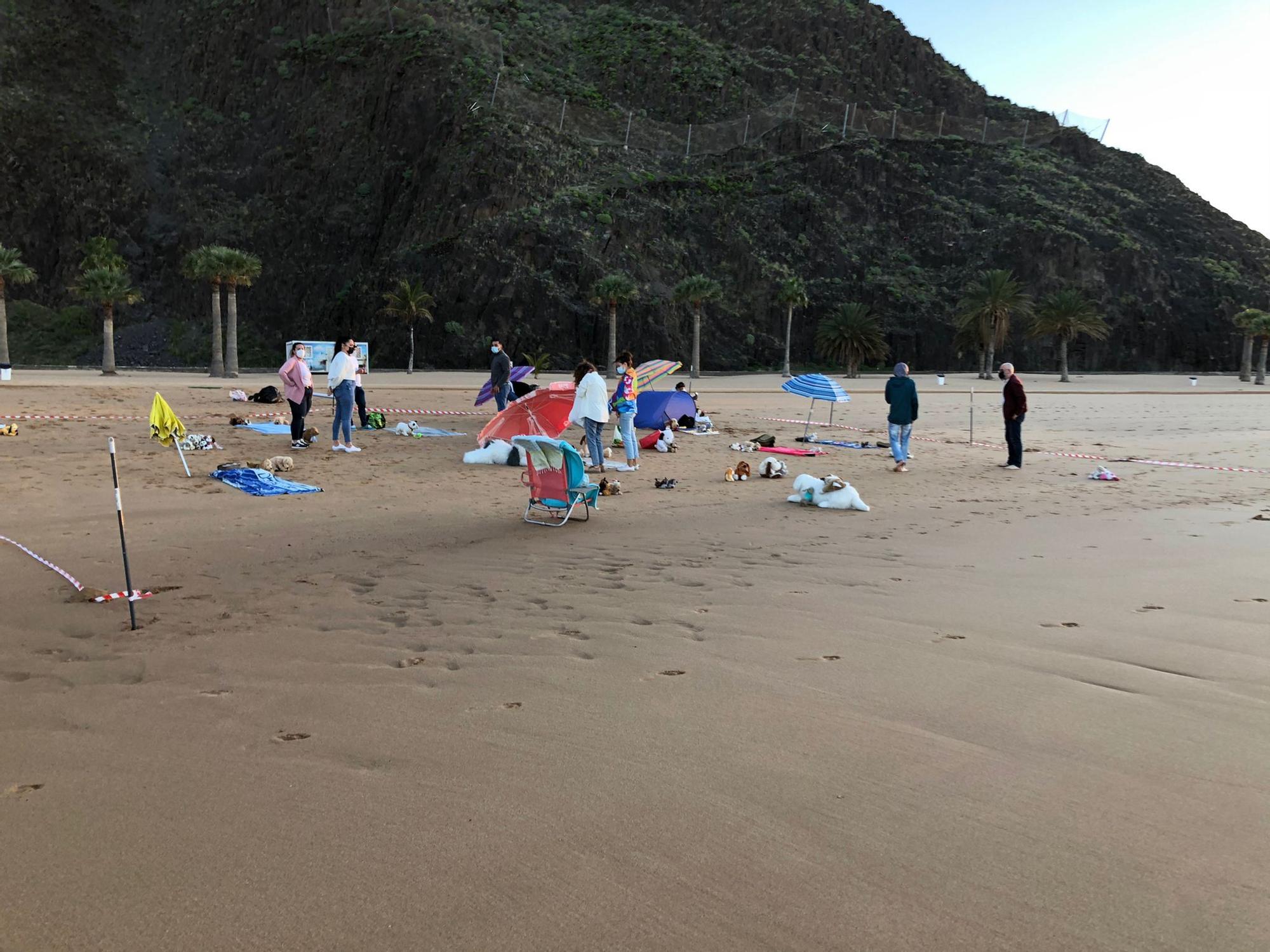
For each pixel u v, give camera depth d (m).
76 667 4.91
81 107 89.31
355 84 89.50
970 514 10.56
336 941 2.51
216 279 44.44
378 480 12.33
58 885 2.79
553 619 5.91
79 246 80.94
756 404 32.97
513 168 77.56
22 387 26.62
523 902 2.70
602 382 13.39
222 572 7.14
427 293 69.75
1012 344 77.81
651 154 89.31
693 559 7.84
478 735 4.02
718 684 4.71
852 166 88.25
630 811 3.29
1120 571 7.51
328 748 3.87
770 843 3.06
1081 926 2.59
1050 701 4.49
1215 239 88.25
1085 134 99.69
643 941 2.51
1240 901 2.71
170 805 3.33
